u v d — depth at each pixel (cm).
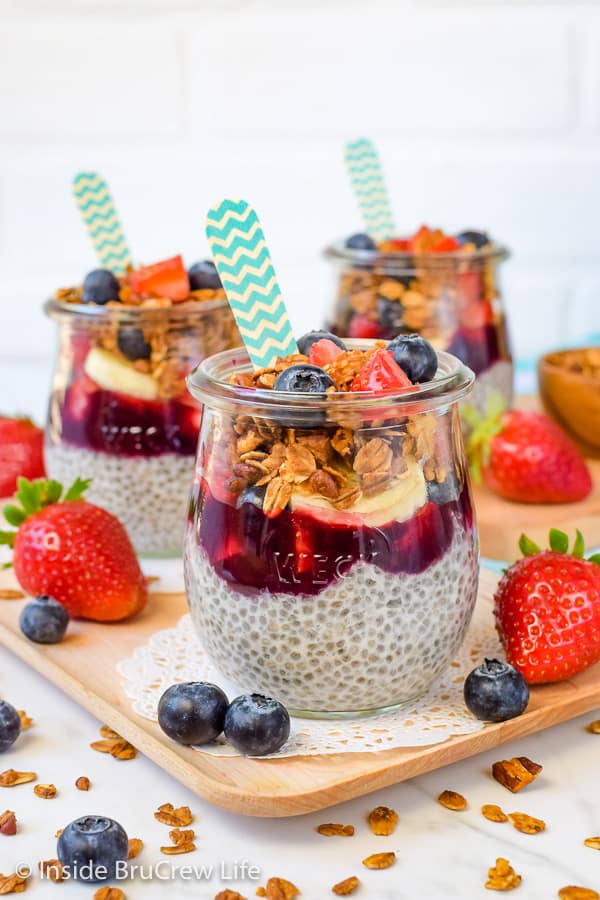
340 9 91
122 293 59
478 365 66
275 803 45
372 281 65
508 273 96
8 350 100
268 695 49
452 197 94
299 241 96
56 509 55
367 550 47
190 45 92
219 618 48
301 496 47
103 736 49
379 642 47
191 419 58
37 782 47
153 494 59
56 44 92
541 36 91
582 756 48
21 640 53
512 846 45
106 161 95
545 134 93
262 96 93
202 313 58
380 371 47
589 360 70
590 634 49
